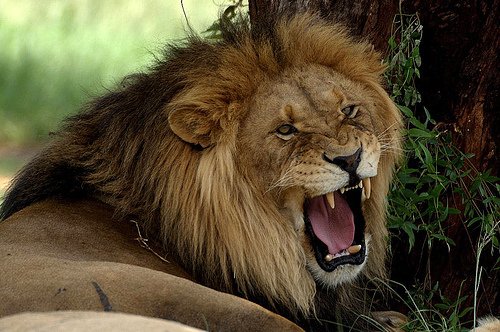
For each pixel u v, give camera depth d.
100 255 7.81
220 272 8.33
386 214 9.05
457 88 9.35
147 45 23.77
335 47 8.66
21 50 24.09
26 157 18.80
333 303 8.77
